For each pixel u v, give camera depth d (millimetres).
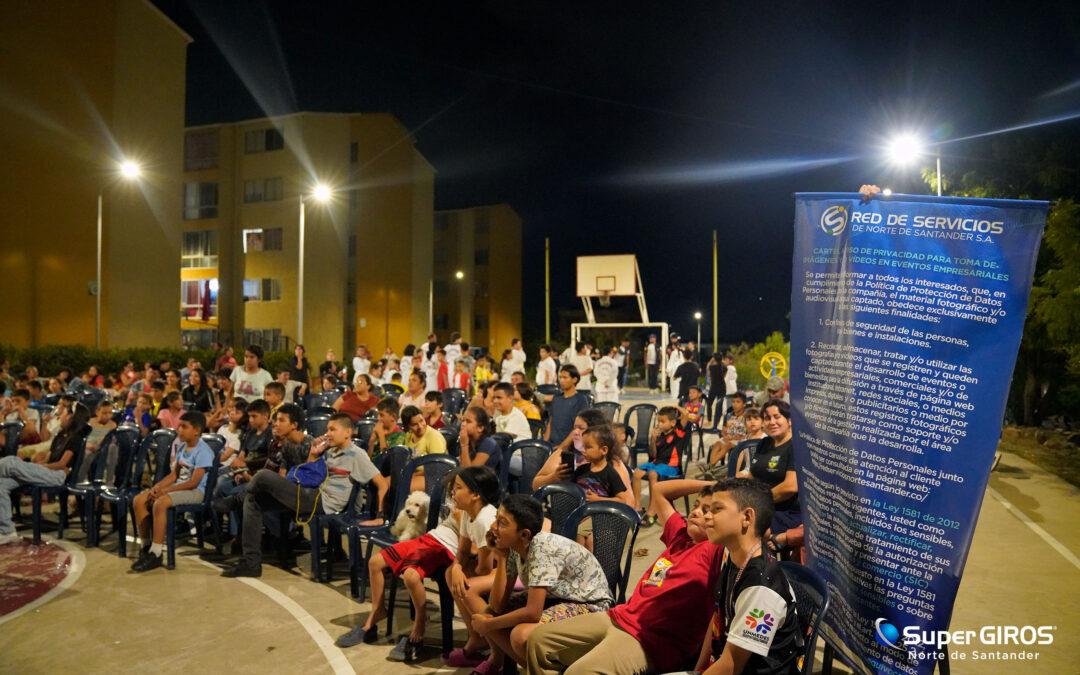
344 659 4844
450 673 4645
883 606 3664
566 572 4027
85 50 24562
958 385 3539
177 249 28562
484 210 55562
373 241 39188
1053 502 8766
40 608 5770
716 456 9203
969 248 3547
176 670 4656
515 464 7664
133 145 26344
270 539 7742
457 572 4605
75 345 22203
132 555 7320
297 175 36000
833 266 3945
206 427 9914
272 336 36094
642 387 31766
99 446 8133
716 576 3596
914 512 3613
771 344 23828
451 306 55438
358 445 7508
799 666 3029
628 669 3494
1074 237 12664
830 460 3928
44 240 23297
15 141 22594
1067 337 12867
